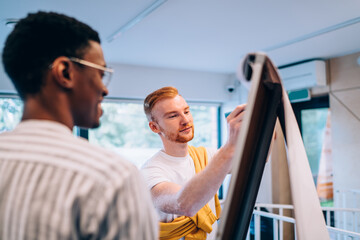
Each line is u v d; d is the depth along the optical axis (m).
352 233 1.49
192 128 1.28
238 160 0.50
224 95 4.76
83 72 0.54
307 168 0.65
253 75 0.51
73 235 0.43
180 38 2.84
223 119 4.98
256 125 0.64
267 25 2.47
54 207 0.43
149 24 2.46
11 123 3.54
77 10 2.14
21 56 0.51
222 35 2.75
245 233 0.85
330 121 3.55
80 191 0.44
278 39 2.86
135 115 4.34
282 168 3.95
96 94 0.58
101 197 0.44
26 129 0.52
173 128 1.23
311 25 2.46
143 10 2.14
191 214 0.89
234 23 2.43
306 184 0.64
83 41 0.55
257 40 2.90
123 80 3.98
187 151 1.37
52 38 0.52
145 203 0.50
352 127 3.28
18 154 0.49
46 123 0.52
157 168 1.23
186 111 1.27
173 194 0.98
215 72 4.61
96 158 0.48
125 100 4.18
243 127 0.50
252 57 0.54
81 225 0.44
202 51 3.33
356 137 3.24
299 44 2.99
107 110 4.18
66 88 0.53
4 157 0.50
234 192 0.54
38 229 0.42
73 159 0.47
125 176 0.48
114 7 2.09
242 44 3.04
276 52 3.34
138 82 4.08
